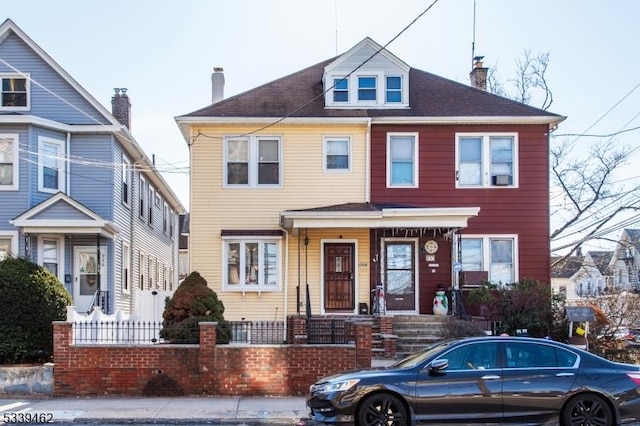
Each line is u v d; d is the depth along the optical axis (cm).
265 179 2241
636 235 5119
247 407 1320
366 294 2200
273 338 2123
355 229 2216
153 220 3297
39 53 2328
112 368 1448
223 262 2197
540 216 2247
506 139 2278
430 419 1034
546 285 2105
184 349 1457
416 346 1905
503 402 1038
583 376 1052
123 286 2541
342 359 1461
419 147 2253
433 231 2217
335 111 2278
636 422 1041
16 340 1509
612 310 2152
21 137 2206
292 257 2208
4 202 2184
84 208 2188
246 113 2239
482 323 1998
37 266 1611
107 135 2352
